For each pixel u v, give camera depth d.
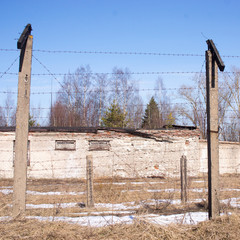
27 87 6.54
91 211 8.19
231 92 31.45
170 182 16.97
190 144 22.34
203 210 8.11
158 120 47.06
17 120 6.47
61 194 11.45
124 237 5.50
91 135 21.41
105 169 21.33
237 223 6.09
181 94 36.09
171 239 5.47
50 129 20.89
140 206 8.81
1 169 20.45
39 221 6.26
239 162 24.75
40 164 20.75
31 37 6.62
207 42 6.81
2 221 6.10
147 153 21.78
